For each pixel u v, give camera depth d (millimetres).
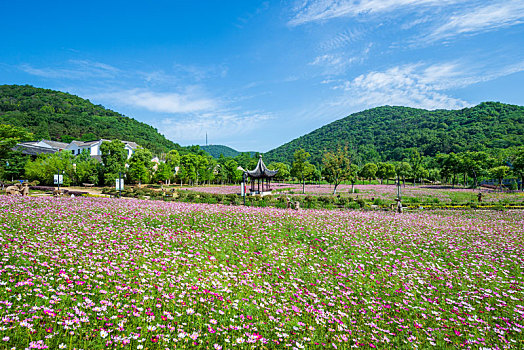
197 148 131250
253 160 111500
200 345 4441
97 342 4117
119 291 5586
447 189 55031
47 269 6121
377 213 22078
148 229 11836
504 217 22891
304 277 8250
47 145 69188
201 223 13750
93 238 9352
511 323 6348
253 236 12125
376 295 7395
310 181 94375
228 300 6156
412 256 11016
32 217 11562
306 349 4797
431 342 5387
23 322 4016
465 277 8945
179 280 6605
